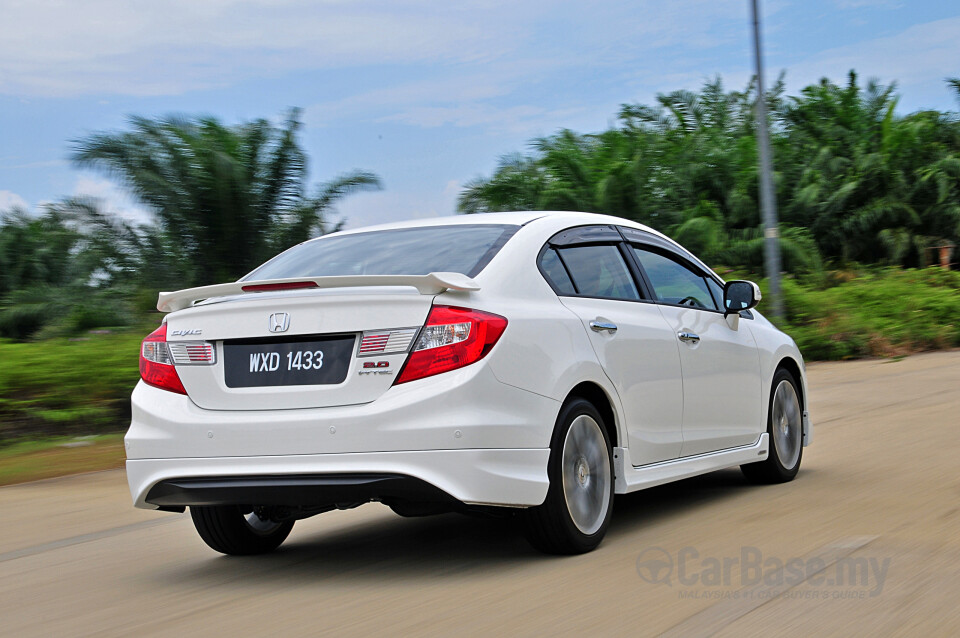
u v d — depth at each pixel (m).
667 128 30.12
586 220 5.13
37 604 4.11
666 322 5.21
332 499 3.93
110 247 18.45
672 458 5.14
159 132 18.41
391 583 4.12
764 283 20.00
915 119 35.19
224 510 4.71
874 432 8.24
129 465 4.29
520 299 4.29
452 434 3.82
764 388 6.07
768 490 5.96
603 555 4.38
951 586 3.67
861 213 30.77
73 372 10.50
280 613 3.74
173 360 4.29
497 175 25.34
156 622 3.72
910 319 20.44
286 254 5.11
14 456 9.04
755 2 17.67
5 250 21.95
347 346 3.99
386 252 4.68
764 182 18.19
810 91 34.44
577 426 4.38
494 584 3.97
